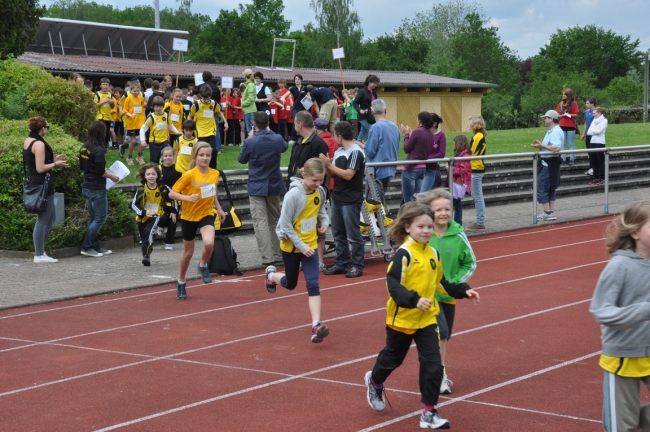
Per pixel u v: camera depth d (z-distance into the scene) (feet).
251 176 38.24
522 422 17.88
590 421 17.88
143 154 66.64
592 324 26.99
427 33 327.47
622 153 77.30
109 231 44.93
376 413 18.72
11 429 18.13
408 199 44.50
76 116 58.54
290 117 76.64
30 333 27.22
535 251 42.78
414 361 23.11
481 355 23.41
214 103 59.57
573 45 386.52
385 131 41.73
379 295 32.48
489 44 326.65
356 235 36.37
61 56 108.27
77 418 18.79
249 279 36.19
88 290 33.73
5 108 56.24
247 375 21.93
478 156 48.67
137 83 61.46
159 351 24.61
